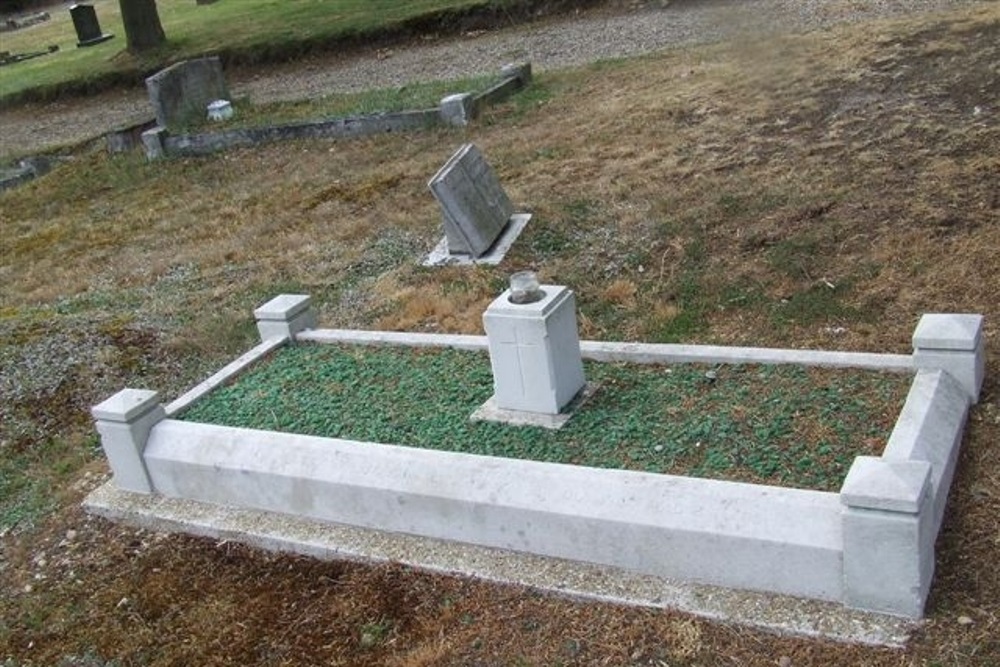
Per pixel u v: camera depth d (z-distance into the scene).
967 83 9.93
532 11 18.97
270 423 6.19
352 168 12.46
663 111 11.48
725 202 8.86
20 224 13.45
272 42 20.38
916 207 8.02
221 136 14.35
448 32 19.42
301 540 5.28
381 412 6.12
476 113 13.16
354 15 21.16
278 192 12.21
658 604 4.36
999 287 6.81
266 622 4.90
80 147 16.72
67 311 9.52
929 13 12.58
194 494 5.81
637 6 17.88
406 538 5.13
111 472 6.54
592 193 9.73
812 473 4.77
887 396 5.37
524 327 5.52
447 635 4.54
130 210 12.99
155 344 8.38
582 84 13.58
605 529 4.54
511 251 8.94
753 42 13.34
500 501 4.79
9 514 6.38
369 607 4.81
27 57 27.44
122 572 5.52
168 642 4.92
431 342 7.07
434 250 9.30
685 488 4.48
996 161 8.35
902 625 4.00
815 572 4.15
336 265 9.52
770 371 5.88
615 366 6.29
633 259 8.39
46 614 5.32
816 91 10.75
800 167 9.21
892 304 6.96
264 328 7.59
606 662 4.21
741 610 4.23
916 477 3.93
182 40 22.44
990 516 4.52
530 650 4.36
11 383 7.91
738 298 7.50
